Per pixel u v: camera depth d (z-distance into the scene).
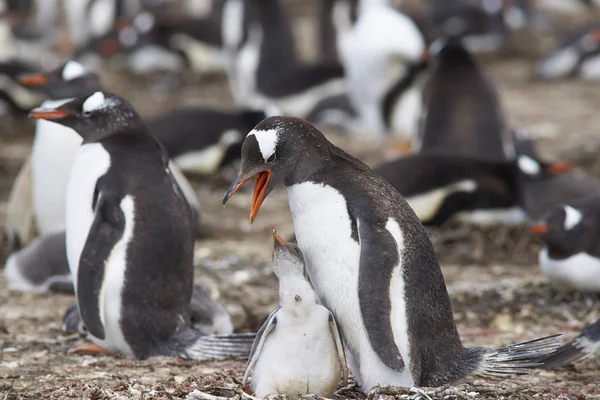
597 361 10.01
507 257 14.96
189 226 9.88
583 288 12.48
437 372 8.07
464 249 15.10
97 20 37.94
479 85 17.78
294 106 25.86
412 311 7.91
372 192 8.11
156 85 32.00
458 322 11.94
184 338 9.69
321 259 8.17
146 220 9.54
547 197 15.88
